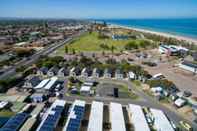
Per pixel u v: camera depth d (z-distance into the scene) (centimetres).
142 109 6419
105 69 10169
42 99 6744
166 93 7556
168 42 19362
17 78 8444
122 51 15412
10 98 6712
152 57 13962
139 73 9594
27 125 5075
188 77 9925
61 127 5212
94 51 15175
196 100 7181
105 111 6131
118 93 7669
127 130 5244
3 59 11794
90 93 7369
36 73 9638
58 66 10575
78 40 19762
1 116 5566
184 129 5481
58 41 19275
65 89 7875
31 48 15438
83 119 5588
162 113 5912
